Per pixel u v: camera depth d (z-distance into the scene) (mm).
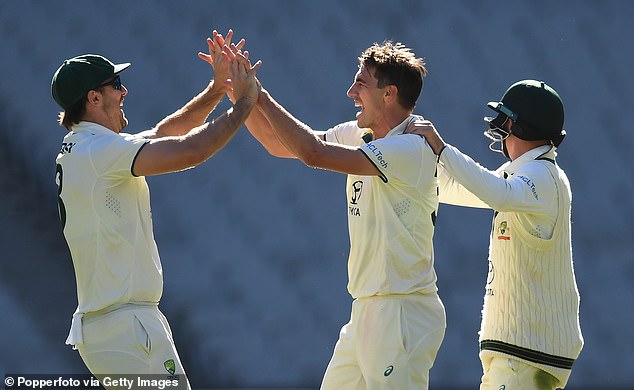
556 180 15922
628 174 29484
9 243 26375
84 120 15172
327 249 26891
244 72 15188
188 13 30375
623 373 26266
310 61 29328
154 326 14883
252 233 27094
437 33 30281
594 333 26906
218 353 25125
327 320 25734
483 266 27109
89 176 14703
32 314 25047
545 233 15781
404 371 15023
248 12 30250
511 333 15922
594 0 31672
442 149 15203
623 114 30250
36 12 30703
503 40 30531
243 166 28047
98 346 14781
